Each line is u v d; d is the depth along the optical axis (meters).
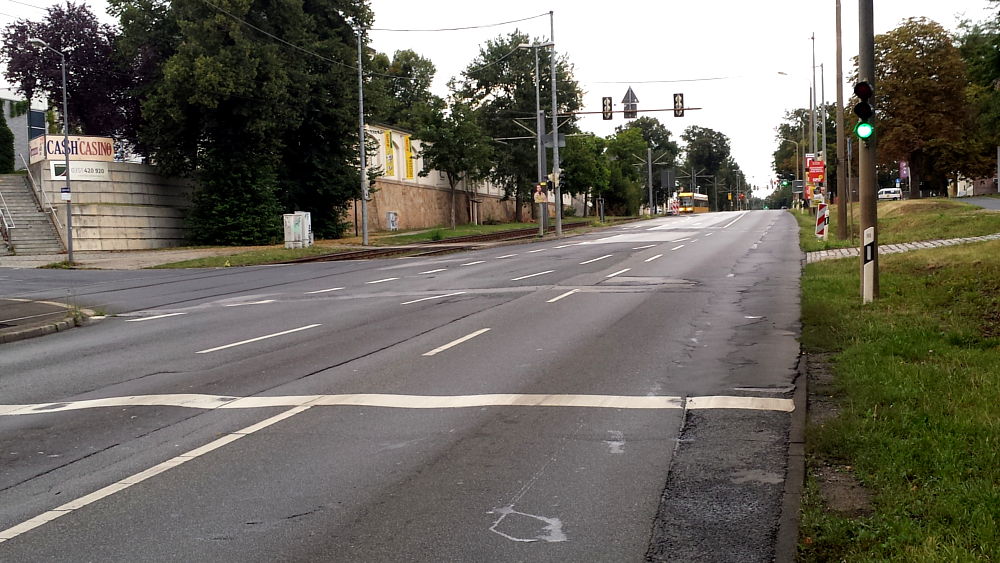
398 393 8.65
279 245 46.19
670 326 12.76
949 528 4.32
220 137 46.16
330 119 51.91
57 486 5.97
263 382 9.52
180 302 19.80
